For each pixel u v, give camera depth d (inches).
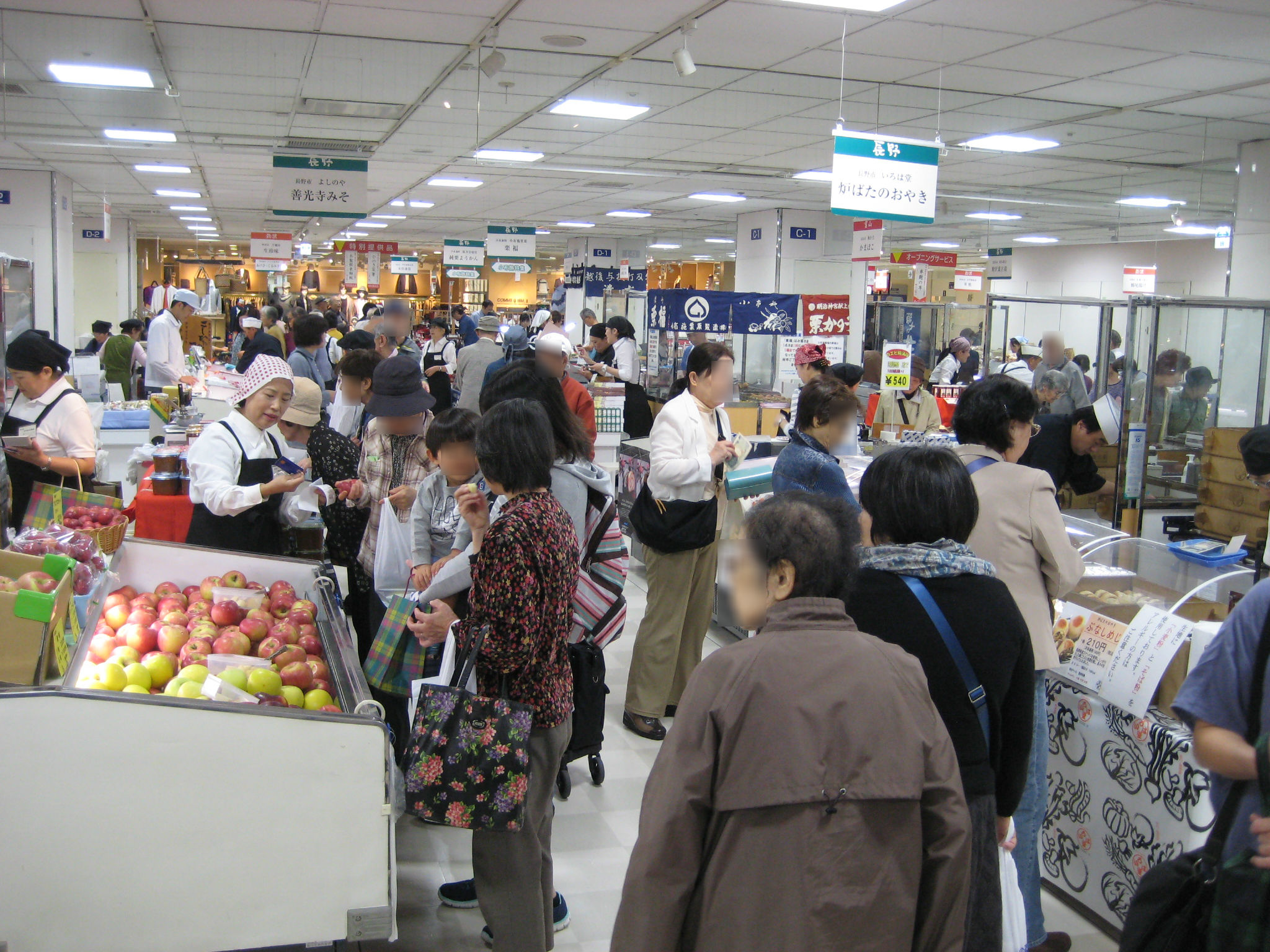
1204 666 67.5
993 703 73.2
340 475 152.2
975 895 71.9
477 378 308.5
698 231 834.2
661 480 159.5
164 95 327.6
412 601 121.5
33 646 86.8
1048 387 309.4
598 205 652.1
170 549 125.6
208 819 81.1
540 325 601.3
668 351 462.3
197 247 1445.6
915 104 318.3
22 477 158.9
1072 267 807.7
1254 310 239.5
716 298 364.5
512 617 88.3
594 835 135.0
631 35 249.6
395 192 607.5
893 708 57.6
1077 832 118.2
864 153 250.1
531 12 232.2
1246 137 353.1
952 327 657.6
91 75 301.1
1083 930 113.9
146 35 256.4
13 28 251.0
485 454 92.7
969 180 478.6
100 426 303.7
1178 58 256.7
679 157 439.5
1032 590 100.4
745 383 421.4
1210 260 673.0
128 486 296.5
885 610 73.3
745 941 55.0
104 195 660.7
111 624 108.3
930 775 58.1
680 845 56.4
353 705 89.7
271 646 106.5
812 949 53.9
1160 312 233.1
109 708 78.2
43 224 521.7
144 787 79.5
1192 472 239.1
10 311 222.1
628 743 165.5
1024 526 100.1
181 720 79.8
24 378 165.5
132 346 498.9
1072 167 429.4
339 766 83.9
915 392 315.9
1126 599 122.4
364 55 274.2
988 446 108.2
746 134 380.8
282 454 148.2
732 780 56.4
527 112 346.3
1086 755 116.8
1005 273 751.7
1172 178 450.0
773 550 60.4
